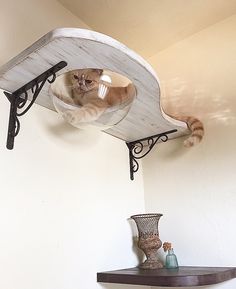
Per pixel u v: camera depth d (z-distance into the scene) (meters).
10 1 1.00
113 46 0.70
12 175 0.82
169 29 1.40
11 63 0.75
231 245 1.09
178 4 1.25
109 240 1.11
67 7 1.24
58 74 0.82
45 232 0.87
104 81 0.83
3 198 0.78
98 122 0.89
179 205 1.26
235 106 1.22
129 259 1.19
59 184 0.96
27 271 0.79
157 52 1.55
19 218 0.81
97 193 1.11
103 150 1.21
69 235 0.95
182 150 1.32
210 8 1.29
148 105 1.00
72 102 0.85
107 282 0.99
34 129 0.93
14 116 0.86
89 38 0.66
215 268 1.07
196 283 0.88
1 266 0.74
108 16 1.30
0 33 0.93
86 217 1.03
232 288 1.05
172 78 1.46
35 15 1.08
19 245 0.79
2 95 0.85
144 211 1.35
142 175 1.41
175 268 1.11
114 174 1.23
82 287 0.94
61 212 0.94
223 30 1.36
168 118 1.11
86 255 0.99
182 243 1.21
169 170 1.33
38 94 0.87
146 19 1.33
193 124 1.18
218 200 1.17
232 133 1.20
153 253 1.16
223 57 1.33
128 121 1.12
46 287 0.83
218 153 1.21
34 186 0.88
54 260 0.87
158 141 1.36
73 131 1.08
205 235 1.17
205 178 1.22
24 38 1.01
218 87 1.30
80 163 1.07
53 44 0.68
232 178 1.15
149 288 1.22
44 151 0.94
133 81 0.86
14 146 0.85
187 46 1.45
